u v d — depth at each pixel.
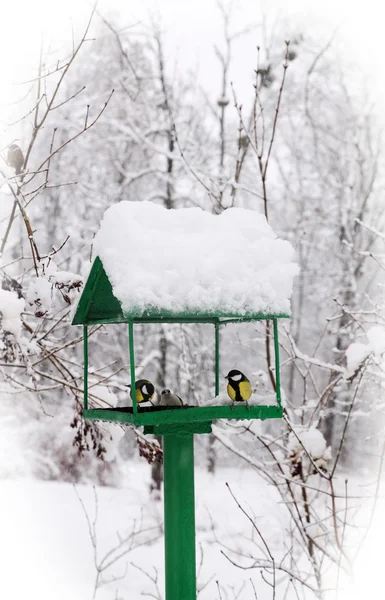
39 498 9.41
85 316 4.51
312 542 5.08
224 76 10.58
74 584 6.80
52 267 4.79
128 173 11.84
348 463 11.98
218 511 9.38
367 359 5.24
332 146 14.66
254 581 6.94
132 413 3.59
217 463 15.05
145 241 3.66
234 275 3.77
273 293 3.85
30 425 10.95
